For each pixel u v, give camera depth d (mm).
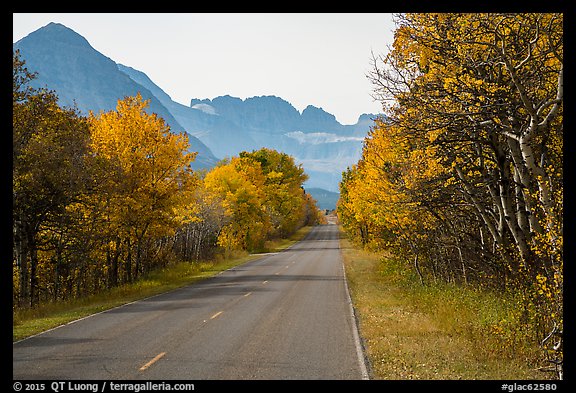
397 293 20453
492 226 14594
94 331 13602
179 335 12695
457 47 11922
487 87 11438
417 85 12625
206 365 9672
